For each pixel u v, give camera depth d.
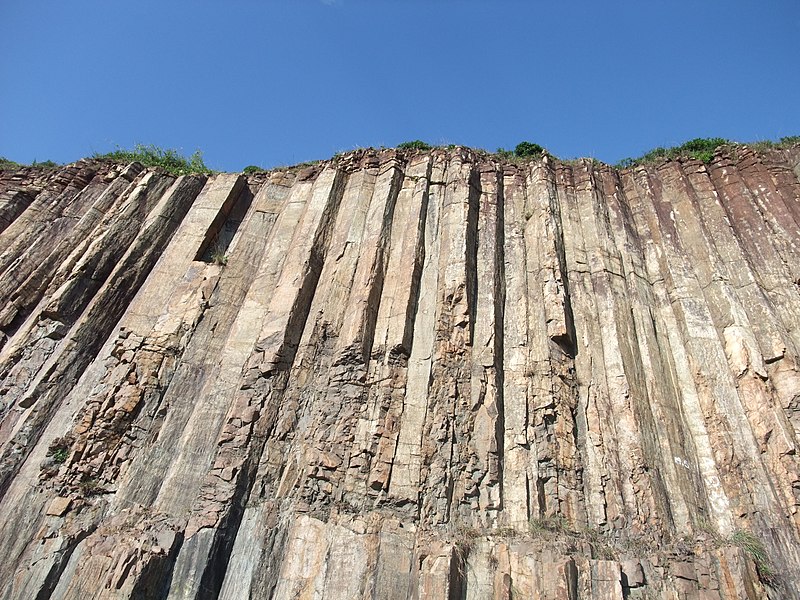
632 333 16.84
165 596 11.70
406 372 15.63
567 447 14.18
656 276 18.73
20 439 14.73
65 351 16.47
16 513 13.09
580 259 18.78
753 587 11.36
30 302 18.75
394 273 18.17
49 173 24.33
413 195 20.75
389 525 12.59
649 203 20.91
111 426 14.77
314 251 18.88
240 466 13.61
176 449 14.72
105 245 19.31
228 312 18.03
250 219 21.33
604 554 12.36
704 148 22.42
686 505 13.39
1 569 12.26
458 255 18.16
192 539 12.45
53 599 11.84
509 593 11.33
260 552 12.32
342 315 17.09
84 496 13.59
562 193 21.09
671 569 11.98
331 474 13.62
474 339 16.45
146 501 13.71
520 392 15.31
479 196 20.95
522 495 13.36
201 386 16.19
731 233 18.72
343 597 11.50
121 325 17.31
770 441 13.86
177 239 20.23
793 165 20.36
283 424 14.68
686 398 15.71
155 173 22.39
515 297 17.80
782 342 15.43
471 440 14.33
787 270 17.36
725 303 16.88
